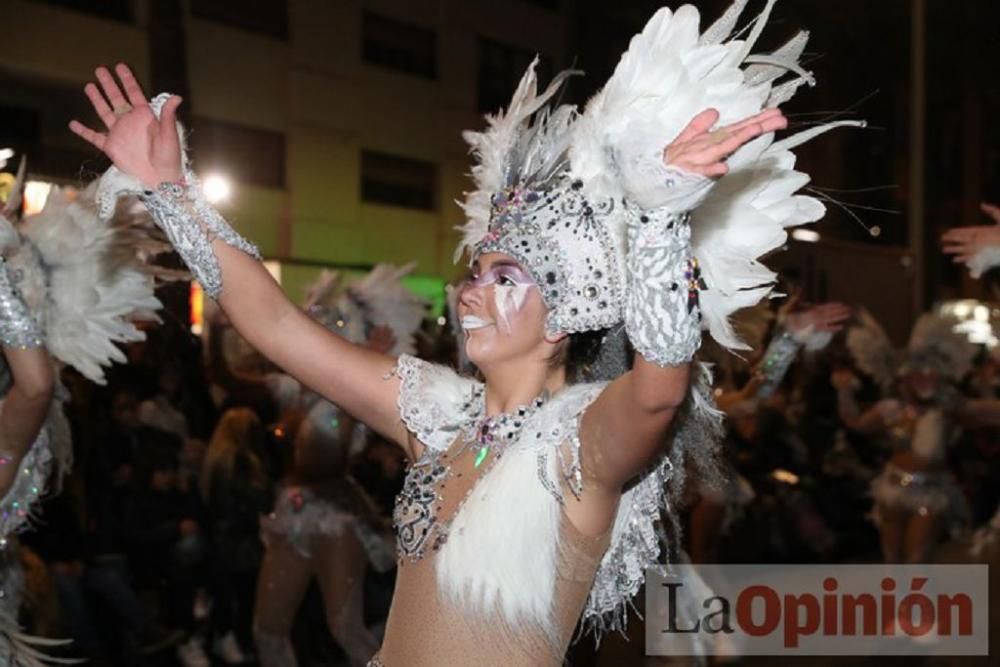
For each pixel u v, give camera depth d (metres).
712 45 1.82
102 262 3.05
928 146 21.02
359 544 5.03
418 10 16.25
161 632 5.70
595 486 1.89
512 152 2.17
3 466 2.87
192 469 5.95
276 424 6.16
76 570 5.32
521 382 2.03
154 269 3.14
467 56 16.89
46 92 11.97
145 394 6.02
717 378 4.98
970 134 21.02
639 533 2.01
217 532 5.76
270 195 14.45
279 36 14.51
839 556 7.76
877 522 6.99
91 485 5.61
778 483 7.51
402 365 2.21
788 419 8.11
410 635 1.95
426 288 15.13
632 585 2.04
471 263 2.19
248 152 14.23
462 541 1.90
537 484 1.89
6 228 2.90
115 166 2.15
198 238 2.13
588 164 1.96
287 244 14.64
